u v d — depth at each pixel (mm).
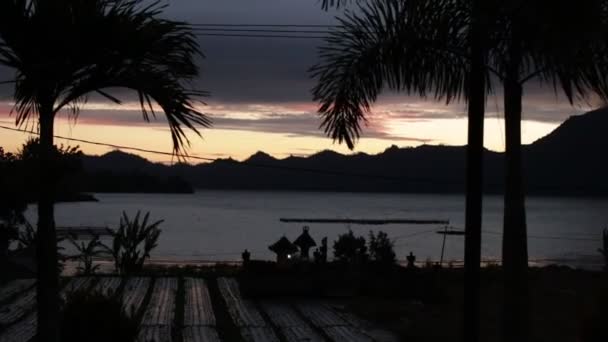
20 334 10438
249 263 14938
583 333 8039
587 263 38031
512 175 8109
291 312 13055
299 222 112750
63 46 6168
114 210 139000
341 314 12891
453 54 8211
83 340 7926
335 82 8375
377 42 8094
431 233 84125
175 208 160375
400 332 11109
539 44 7387
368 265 15148
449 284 17234
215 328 11352
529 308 8008
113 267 23125
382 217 135500
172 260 35156
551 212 170625
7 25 6094
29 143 6656
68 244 44250
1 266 15914
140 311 12664
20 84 6281
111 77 6469
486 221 114875
